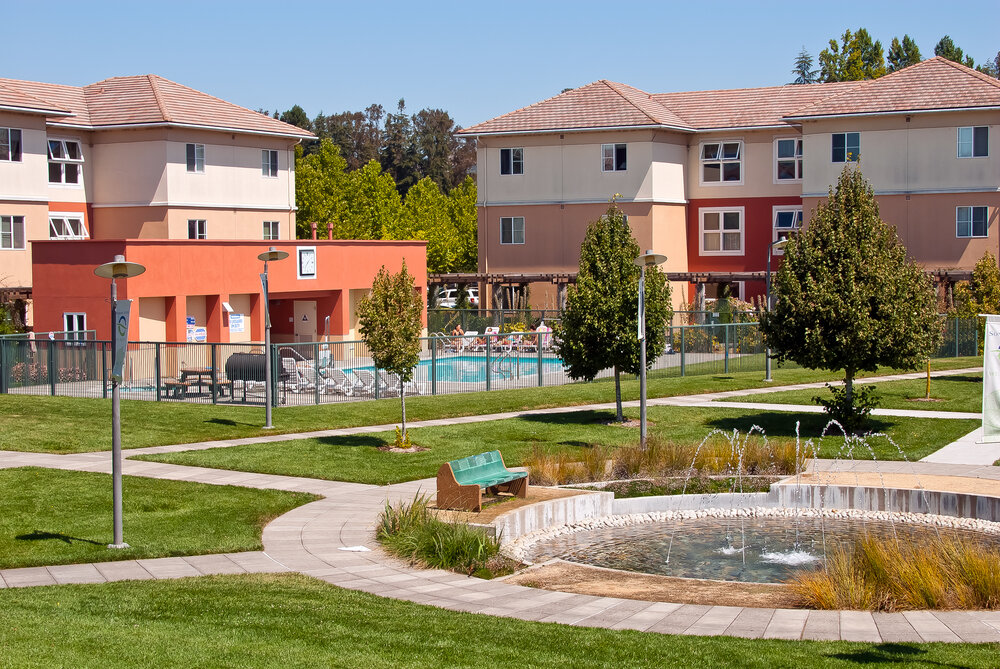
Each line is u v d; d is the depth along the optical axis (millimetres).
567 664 10000
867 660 10102
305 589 13023
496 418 28484
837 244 25375
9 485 19172
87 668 9445
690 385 34531
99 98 50125
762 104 55906
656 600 13055
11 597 12227
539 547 16703
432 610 12203
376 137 156625
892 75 51406
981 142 47938
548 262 54781
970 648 10578
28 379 33219
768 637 11227
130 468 21234
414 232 77500
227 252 42969
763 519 18828
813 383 35250
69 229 47969
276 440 24891
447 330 52500
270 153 52750
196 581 13359
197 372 32500
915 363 25328
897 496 19062
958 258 48531
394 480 20500
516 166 55031
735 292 56188
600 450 22172
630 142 52969
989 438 15102
